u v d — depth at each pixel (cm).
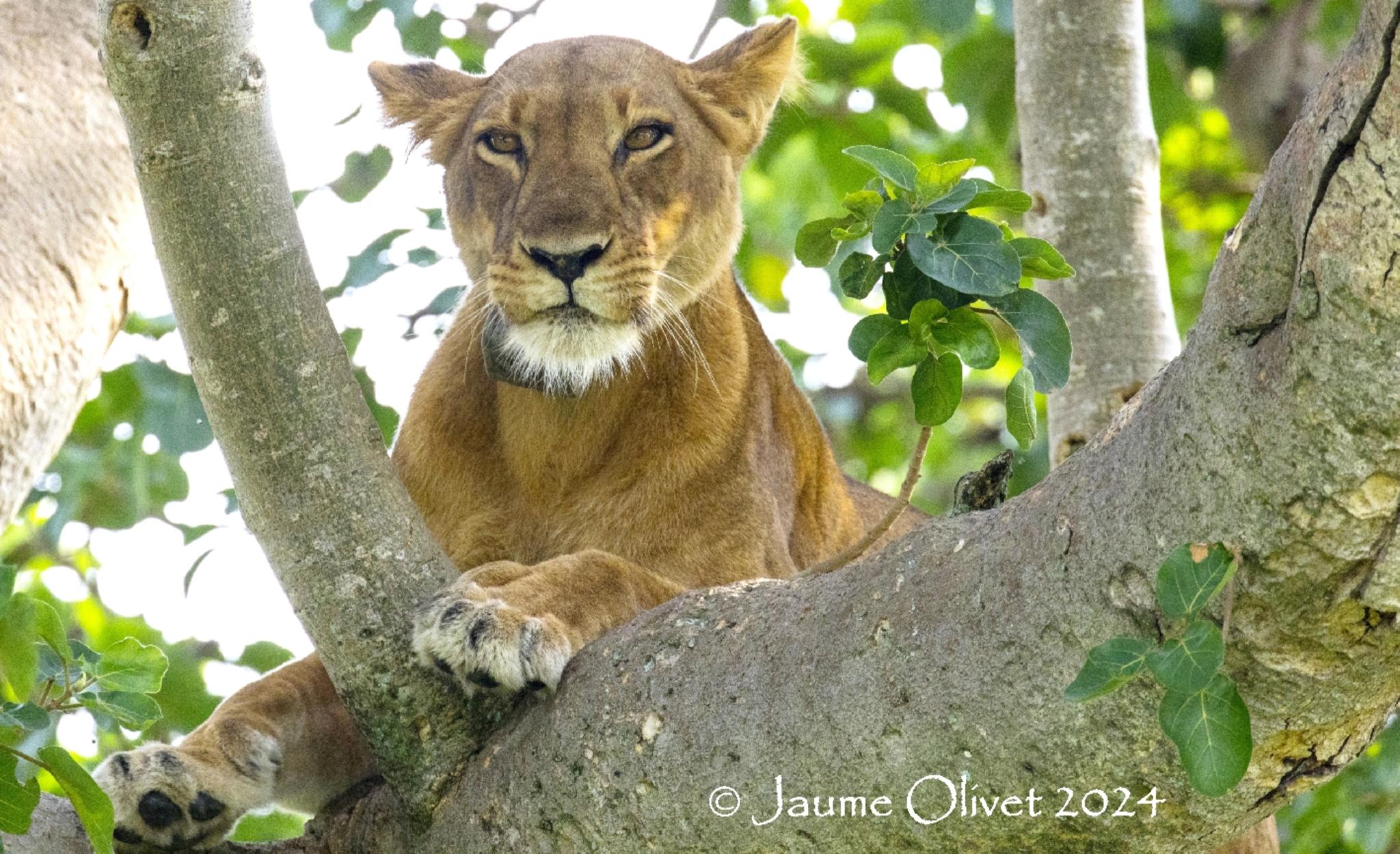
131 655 697
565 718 669
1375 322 461
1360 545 491
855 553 716
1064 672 549
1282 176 491
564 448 938
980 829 577
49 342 885
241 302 674
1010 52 1609
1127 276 1056
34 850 703
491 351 920
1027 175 1095
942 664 574
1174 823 563
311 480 695
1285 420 488
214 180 662
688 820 625
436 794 707
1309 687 524
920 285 678
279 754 824
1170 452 522
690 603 677
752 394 995
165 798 763
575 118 923
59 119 926
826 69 1769
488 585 787
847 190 1712
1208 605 515
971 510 647
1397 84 443
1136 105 1080
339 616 700
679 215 945
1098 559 539
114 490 1476
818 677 603
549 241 877
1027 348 673
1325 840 1315
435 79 1023
